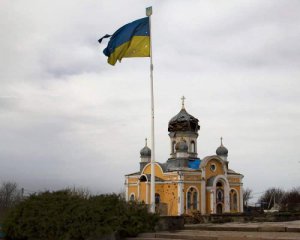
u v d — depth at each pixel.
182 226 24.88
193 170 74.62
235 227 22.42
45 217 23.77
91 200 24.16
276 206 103.19
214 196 74.75
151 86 28.44
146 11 29.41
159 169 76.94
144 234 22.64
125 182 81.00
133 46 28.97
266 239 17.73
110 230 22.30
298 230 20.17
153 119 27.83
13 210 25.98
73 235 22.61
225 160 84.38
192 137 80.56
